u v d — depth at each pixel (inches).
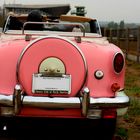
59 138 224.1
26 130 223.6
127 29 904.3
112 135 219.0
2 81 200.2
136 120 281.0
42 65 196.1
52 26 287.6
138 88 425.4
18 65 196.4
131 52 876.0
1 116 200.8
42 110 196.5
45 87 195.5
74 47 197.5
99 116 200.1
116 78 204.5
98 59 202.4
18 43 204.2
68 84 196.5
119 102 199.6
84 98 191.9
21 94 192.4
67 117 198.2
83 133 227.1
